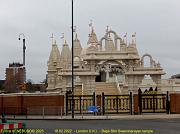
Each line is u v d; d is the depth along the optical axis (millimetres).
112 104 54594
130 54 72875
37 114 48656
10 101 51312
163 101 50438
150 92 52625
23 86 58781
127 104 51094
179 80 80312
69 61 89750
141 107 48219
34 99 50438
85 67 73875
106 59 72625
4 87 136375
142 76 73125
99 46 76938
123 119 39156
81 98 53875
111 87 74188
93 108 46750
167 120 37188
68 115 46688
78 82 75938
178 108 49062
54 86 89312
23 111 49438
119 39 77500
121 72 84750
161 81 74688
